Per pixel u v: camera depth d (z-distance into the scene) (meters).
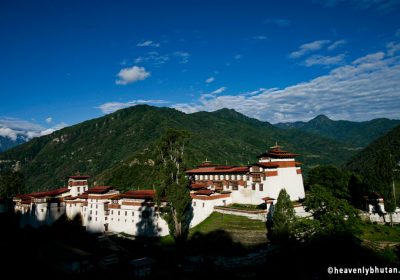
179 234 89.38
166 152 95.50
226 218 99.06
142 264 76.94
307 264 73.06
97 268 84.56
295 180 110.94
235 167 123.19
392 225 97.19
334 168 115.69
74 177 135.62
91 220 118.69
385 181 97.88
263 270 72.25
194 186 113.44
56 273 83.38
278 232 76.56
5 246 107.00
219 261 75.31
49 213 127.56
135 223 107.44
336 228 76.44
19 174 167.62
